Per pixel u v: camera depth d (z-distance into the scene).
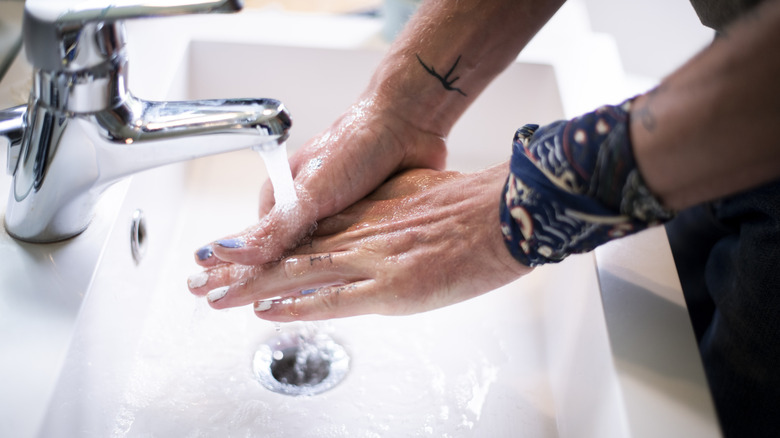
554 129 0.49
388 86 0.69
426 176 0.69
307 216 0.64
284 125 0.50
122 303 0.62
